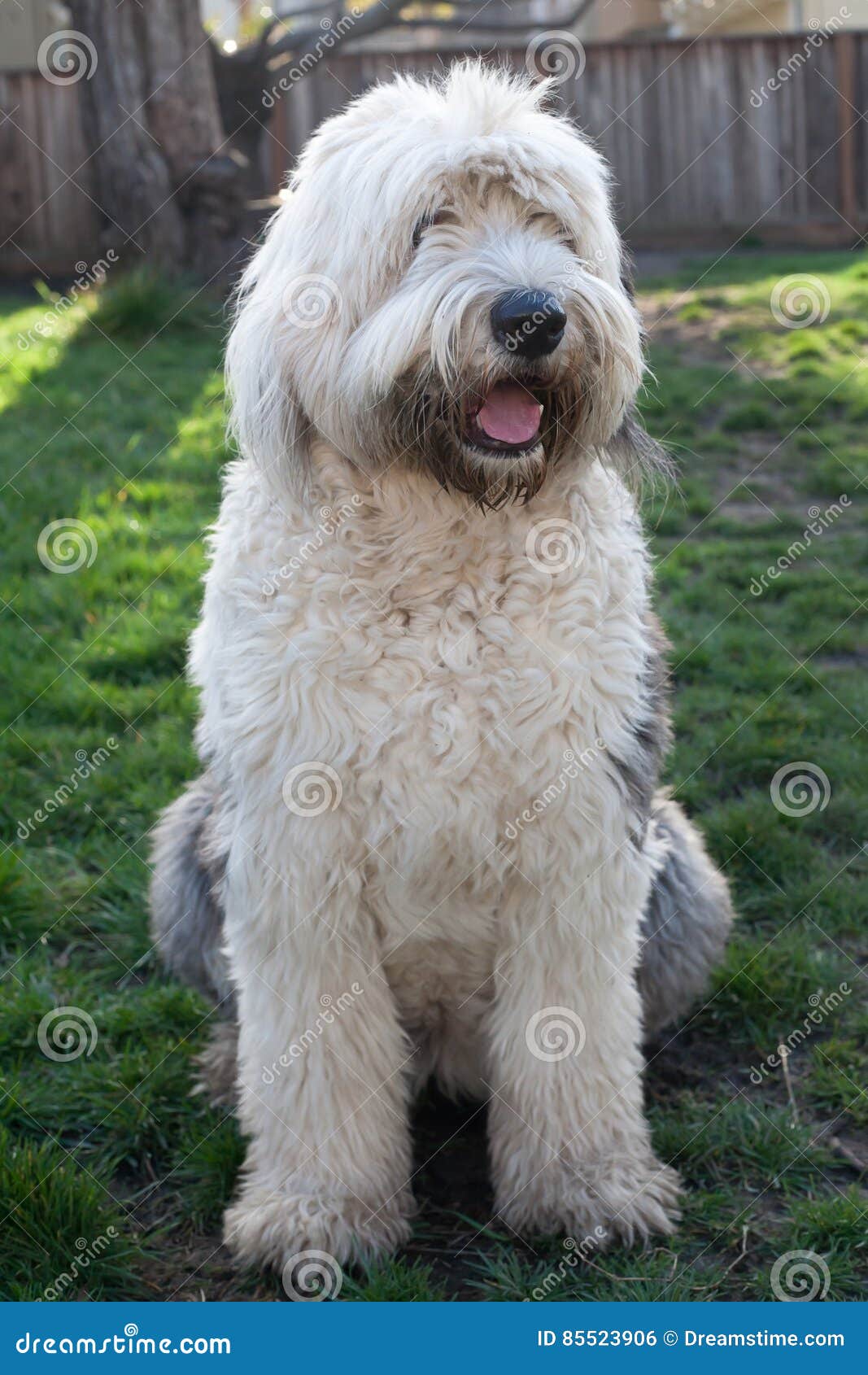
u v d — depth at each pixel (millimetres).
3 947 3980
